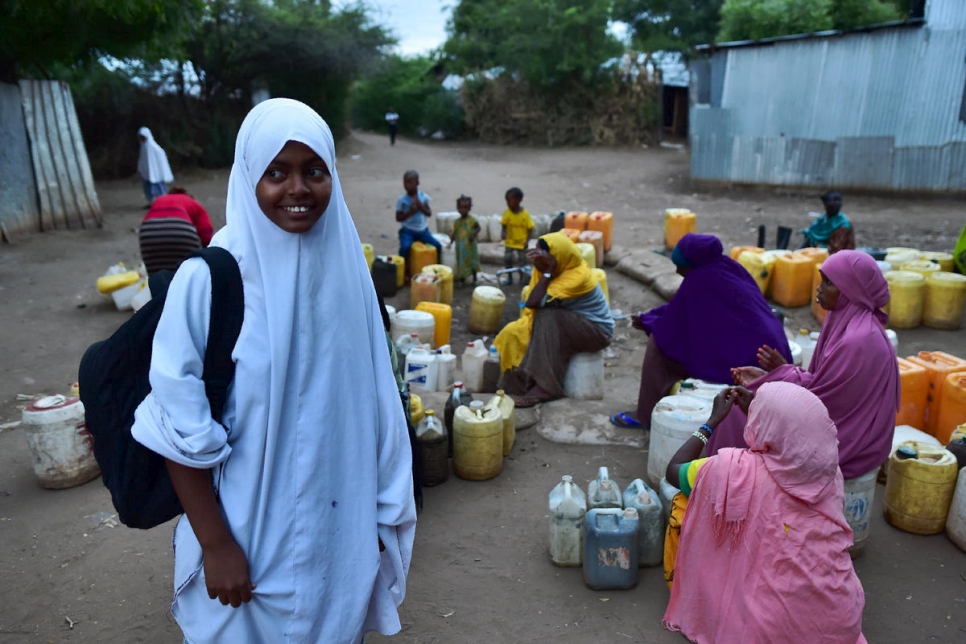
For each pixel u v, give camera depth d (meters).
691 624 3.17
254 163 1.71
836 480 2.85
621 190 19.09
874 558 3.88
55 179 13.03
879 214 15.11
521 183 20.14
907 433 4.76
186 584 1.90
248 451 1.79
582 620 3.43
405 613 3.49
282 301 1.76
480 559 3.92
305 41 24.34
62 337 7.87
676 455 3.45
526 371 5.78
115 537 4.16
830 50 16.50
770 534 2.85
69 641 3.33
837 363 3.59
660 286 9.54
